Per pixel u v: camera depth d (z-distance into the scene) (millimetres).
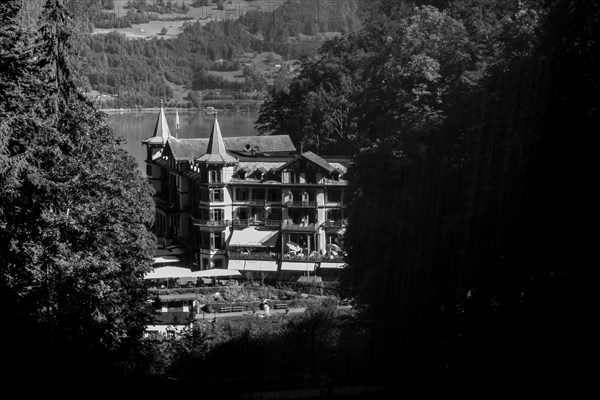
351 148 113500
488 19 78188
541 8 53250
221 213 117625
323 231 112312
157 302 71438
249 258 112938
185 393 54031
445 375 53625
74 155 56969
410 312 57969
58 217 51188
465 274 52312
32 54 53469
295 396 58312
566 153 45688
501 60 58312
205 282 109625
